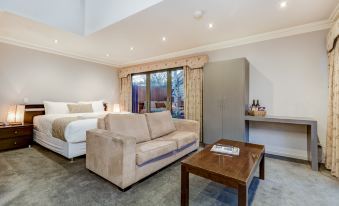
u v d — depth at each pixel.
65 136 2.71
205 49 4.05
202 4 2.28
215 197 1.79
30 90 4.02
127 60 5.49
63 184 2.02
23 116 3.63
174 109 4.85
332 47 2.45
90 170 2.29
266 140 3.35
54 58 4.44
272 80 3.27
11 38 3.61
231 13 2.51
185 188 1.59
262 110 3.14
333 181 2.16
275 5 2.30
